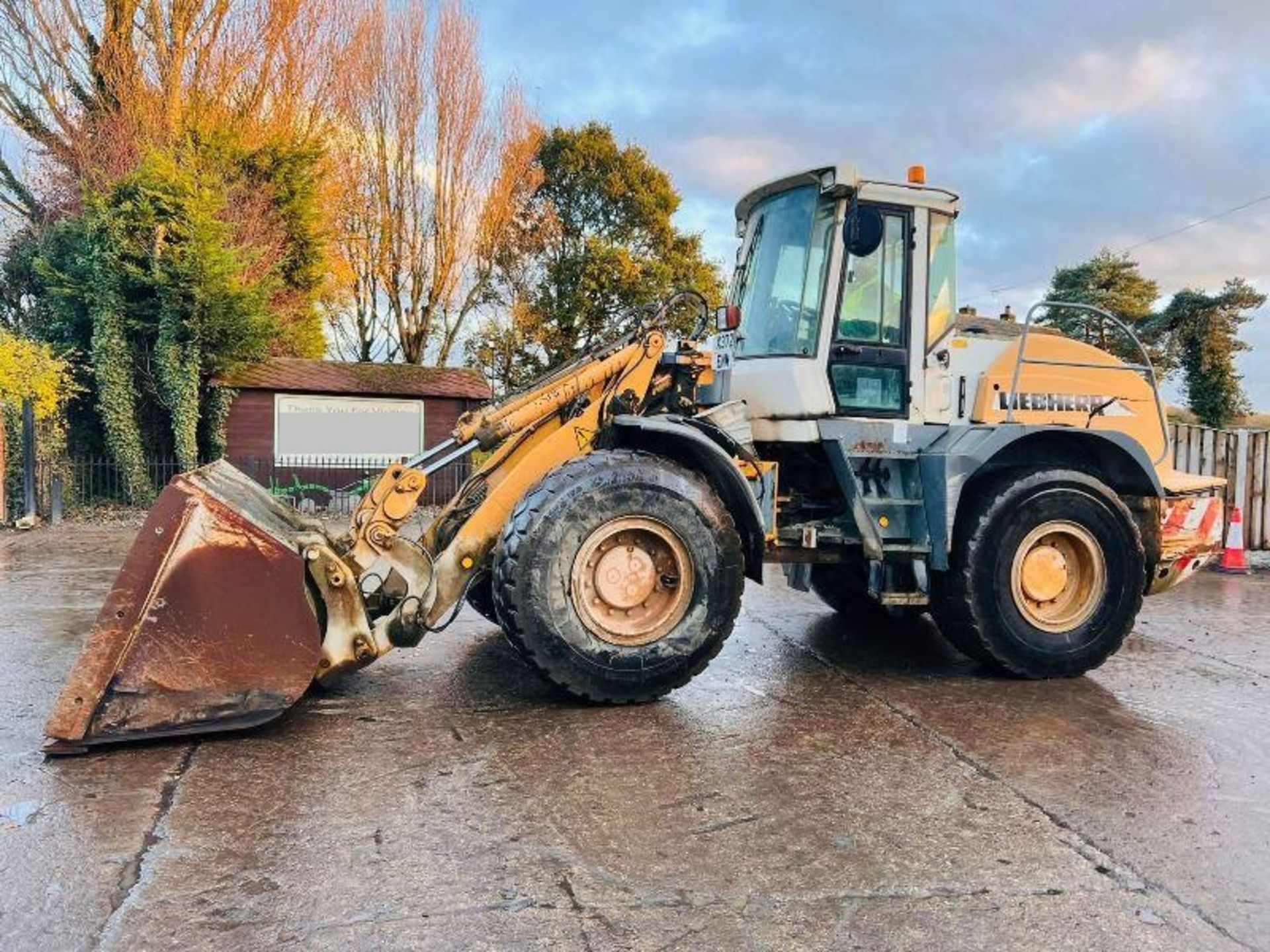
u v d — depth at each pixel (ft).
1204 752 12.25
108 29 57.41
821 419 16.10
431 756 11.60
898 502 16.02
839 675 16.12
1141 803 10.48
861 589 20.83
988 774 11.33
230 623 11.90
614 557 13.65
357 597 13.10
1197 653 18.25
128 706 11.55
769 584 26.53
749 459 15.61
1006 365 17.84
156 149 48.57
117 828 9.39
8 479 39.06
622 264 78.48
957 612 15.69
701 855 9.01
